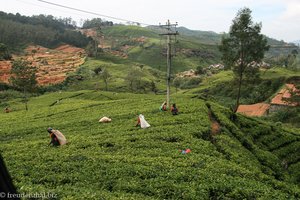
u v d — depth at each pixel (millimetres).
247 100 124562
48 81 148375
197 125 39781
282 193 24844
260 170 32188
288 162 47375
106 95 96438
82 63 195125
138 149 30531
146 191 20672
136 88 139000
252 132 52219
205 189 21750
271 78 135000
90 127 42875
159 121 42188
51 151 30062
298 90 104562
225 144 35781
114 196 18406
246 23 52031
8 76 141125
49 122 50812
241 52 53969
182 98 68375
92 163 25594
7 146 33781
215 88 141375
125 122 43844
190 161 27031
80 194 17812
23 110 74000
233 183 23375
